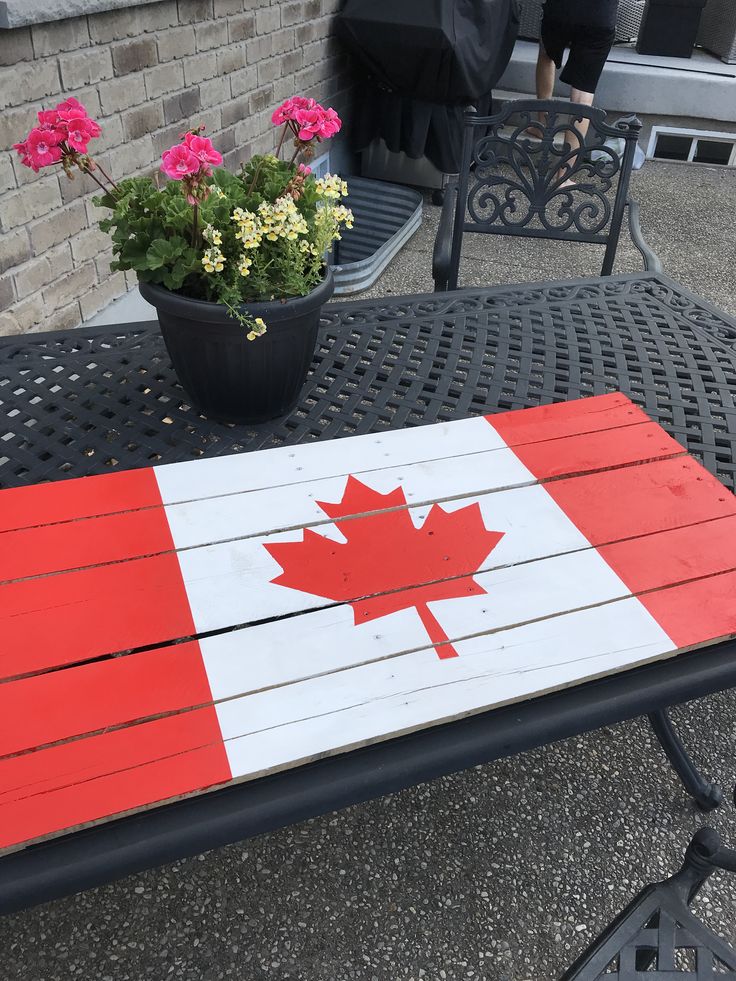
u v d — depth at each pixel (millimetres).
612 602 944
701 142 5031
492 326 1632
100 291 2500
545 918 1352
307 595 935
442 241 2096
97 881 712
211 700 803
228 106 3016
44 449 1252
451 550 1016
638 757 1621
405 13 3508
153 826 735
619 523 1078
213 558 986
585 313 1711
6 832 682
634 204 2217
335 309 1650
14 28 1906
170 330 1260
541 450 1234
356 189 3877
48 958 1271
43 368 1452
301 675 834
